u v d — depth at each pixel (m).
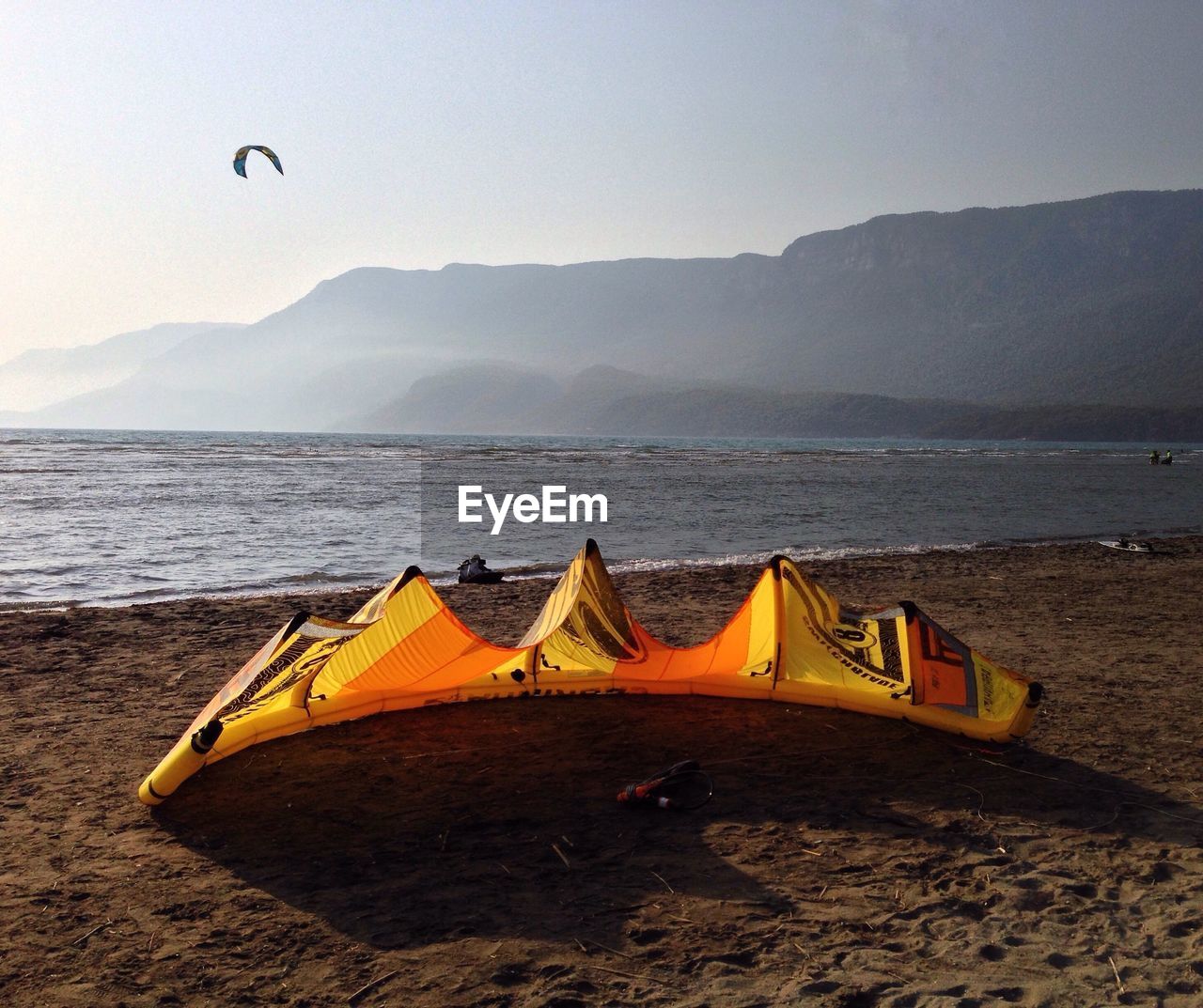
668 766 4.85
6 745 5.16
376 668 5.52
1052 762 4.96
